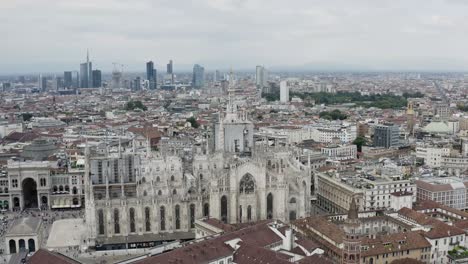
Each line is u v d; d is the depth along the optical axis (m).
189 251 179.88
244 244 186.25
